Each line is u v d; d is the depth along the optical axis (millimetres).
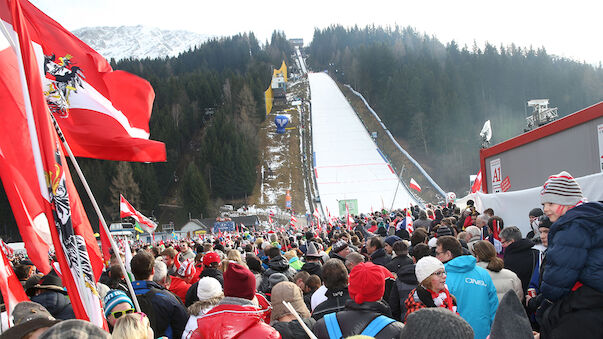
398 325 4098
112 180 104562
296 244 16188
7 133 4957
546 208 4555
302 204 103000
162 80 150625
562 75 144750
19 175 4945
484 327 5438
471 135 129125
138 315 3854
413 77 143500
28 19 6336
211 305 5391
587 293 3957
